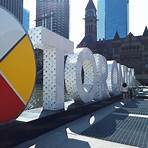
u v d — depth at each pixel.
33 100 12.32
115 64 17.73
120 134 7.08
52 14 111.50
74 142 6.16
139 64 81.69
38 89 20.03
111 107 13.44
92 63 11.77
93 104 11.48
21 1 74.31
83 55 10.90
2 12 5.45
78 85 10.34
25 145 5.82
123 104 15.10
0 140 5.29
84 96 10.80
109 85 16.77
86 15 109.25
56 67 8.55
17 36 5.83
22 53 6.00
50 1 111.62
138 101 17.27
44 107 8.69
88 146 5.85
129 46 84.44
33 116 7.10
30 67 6.29
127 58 84.38
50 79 8.64
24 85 6.08
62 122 8.23
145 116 10.37
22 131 6.03
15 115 5.83
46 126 7.19
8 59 5.57
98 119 9.52
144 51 81.56
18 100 5.89
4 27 5.46
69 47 9.52
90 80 11.91
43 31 7.77
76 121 8.98
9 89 5.61
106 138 6.61
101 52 97.06
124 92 17.83
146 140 6.47
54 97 8.52
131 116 10.32
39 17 113.81
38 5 114.50
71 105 10.01
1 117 5.42
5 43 5.48
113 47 88.31
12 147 5.62
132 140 6.46
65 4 114.81
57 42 8.59
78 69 10.39
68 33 117.19
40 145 5.84
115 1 186.12
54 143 6.04
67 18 115.81
